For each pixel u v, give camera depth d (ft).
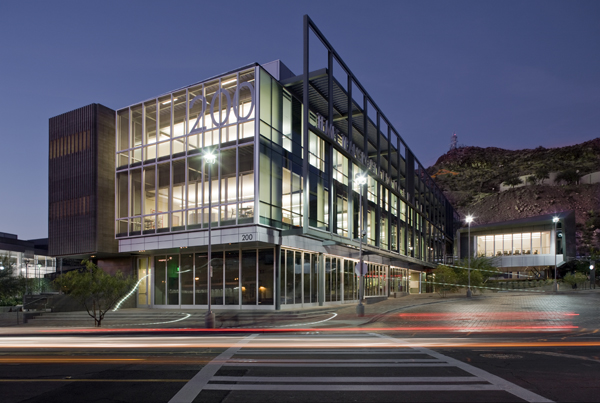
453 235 324.80
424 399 23.91
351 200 124.98
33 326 92.07
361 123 140.77
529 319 81.25
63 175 118.93
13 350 46.91
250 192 92.32
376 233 146.10
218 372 31.53
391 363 34.96
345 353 40.68
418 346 45.98
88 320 96.94
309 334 62.18
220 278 104.83
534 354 39.63
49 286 151.53
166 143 107.24
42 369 33.78
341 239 112.16
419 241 210.79
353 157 125.08
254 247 101.14
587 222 626.64
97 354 41.83
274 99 99.66
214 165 98.37
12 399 24.86
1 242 223.51
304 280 108.68
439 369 32.40
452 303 124.98
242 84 96.63
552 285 228.63
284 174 100.94
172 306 110.32
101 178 114.42
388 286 166.71
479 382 28.02
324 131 110.63
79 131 117.60
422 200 221.87
